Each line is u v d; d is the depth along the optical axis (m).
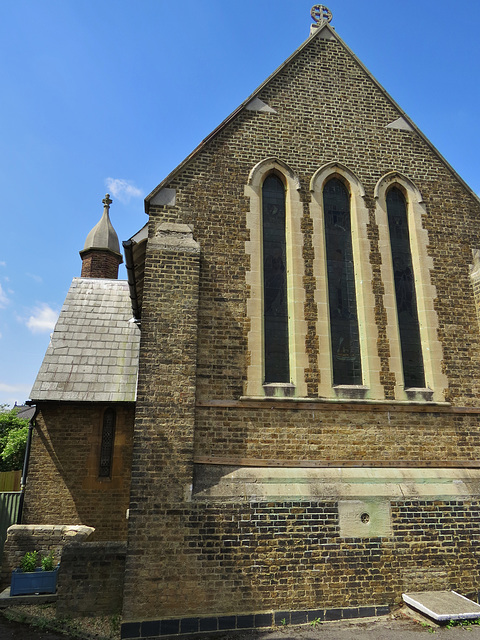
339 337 10.23
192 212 10.20
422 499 9.11
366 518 8.80
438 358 10.34
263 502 8.53
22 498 14.21
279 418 9.27
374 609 8.33
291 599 8.16
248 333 9.68
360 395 9.75
